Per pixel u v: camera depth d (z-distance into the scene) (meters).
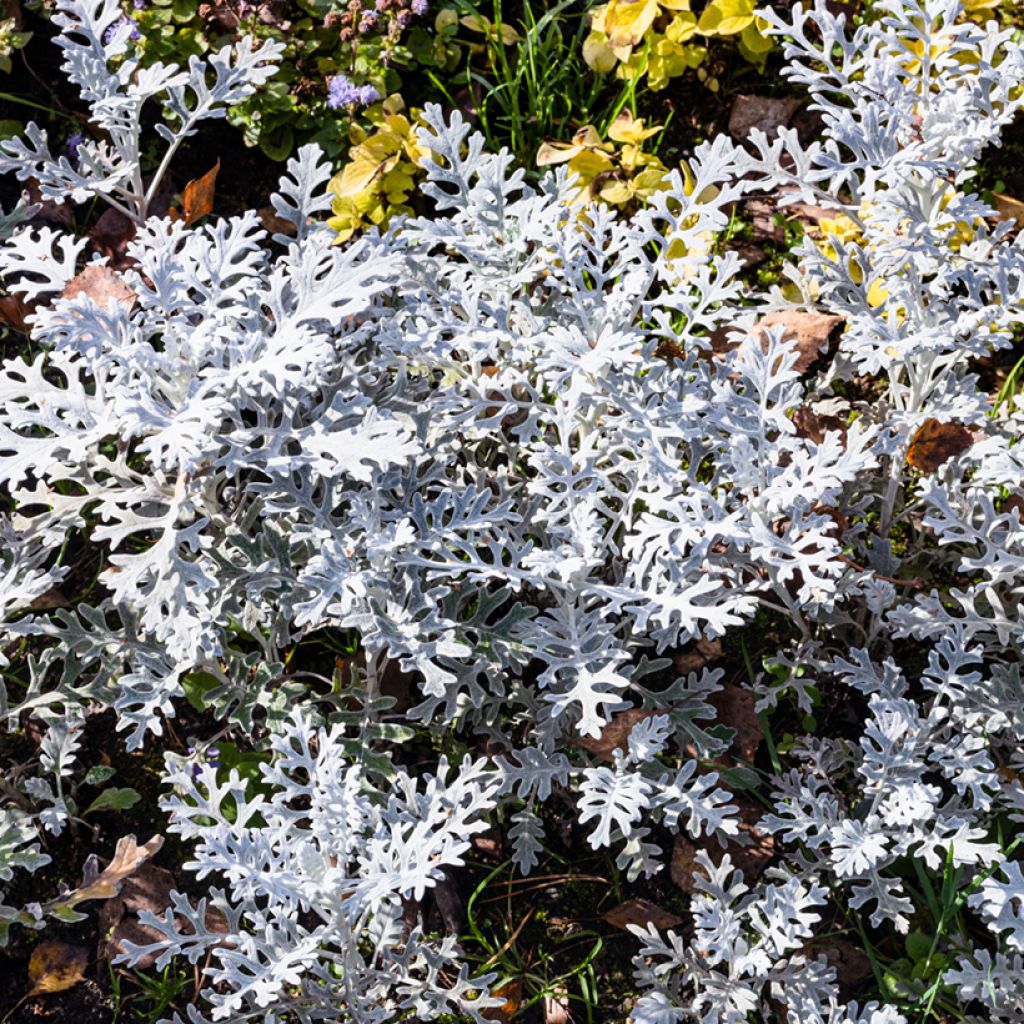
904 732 1.16
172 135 1.19
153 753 1.23
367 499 1.14
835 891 1.19
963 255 1.17
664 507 1.12
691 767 1.14
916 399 1.20
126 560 1.08
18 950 1.18
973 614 1.17
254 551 1.15
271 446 1.10
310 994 1.11
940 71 1.16
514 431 1.17
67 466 1.13
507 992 1.17
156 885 1.19
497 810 1.21
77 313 1.10
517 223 1.17
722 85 1.42
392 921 1.12
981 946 1.17
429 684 1.10
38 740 1.23
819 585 1.12
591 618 1.14
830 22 1.16
